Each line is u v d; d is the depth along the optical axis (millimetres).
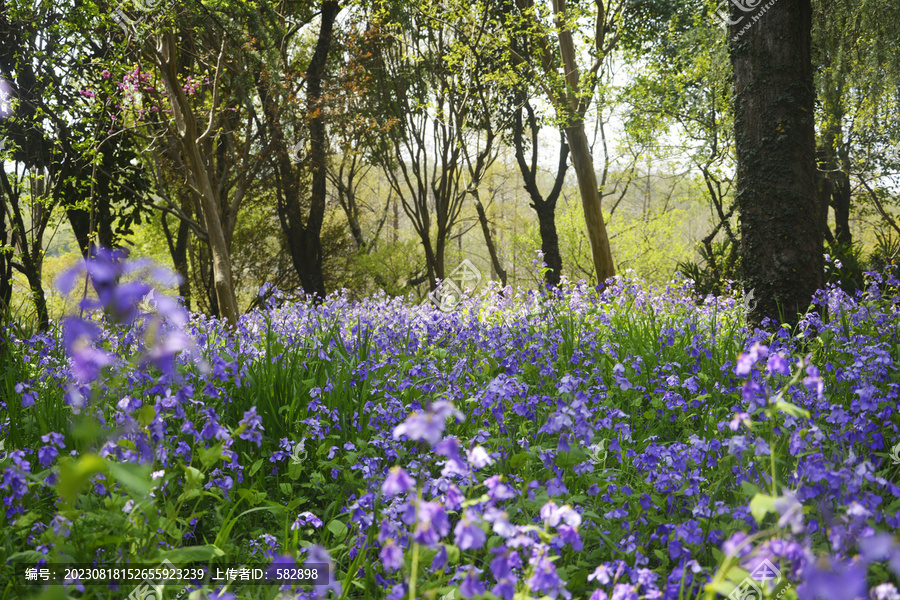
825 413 3309
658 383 4676
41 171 14594
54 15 12367
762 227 6793
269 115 17578
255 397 4184
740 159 7016
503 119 20375
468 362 5188
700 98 18641
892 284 6473
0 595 2219
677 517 2811
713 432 3518
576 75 14703
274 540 2738
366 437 3971
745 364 1999
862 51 13047
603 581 1959
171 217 24703
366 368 4816
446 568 2279
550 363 4957
